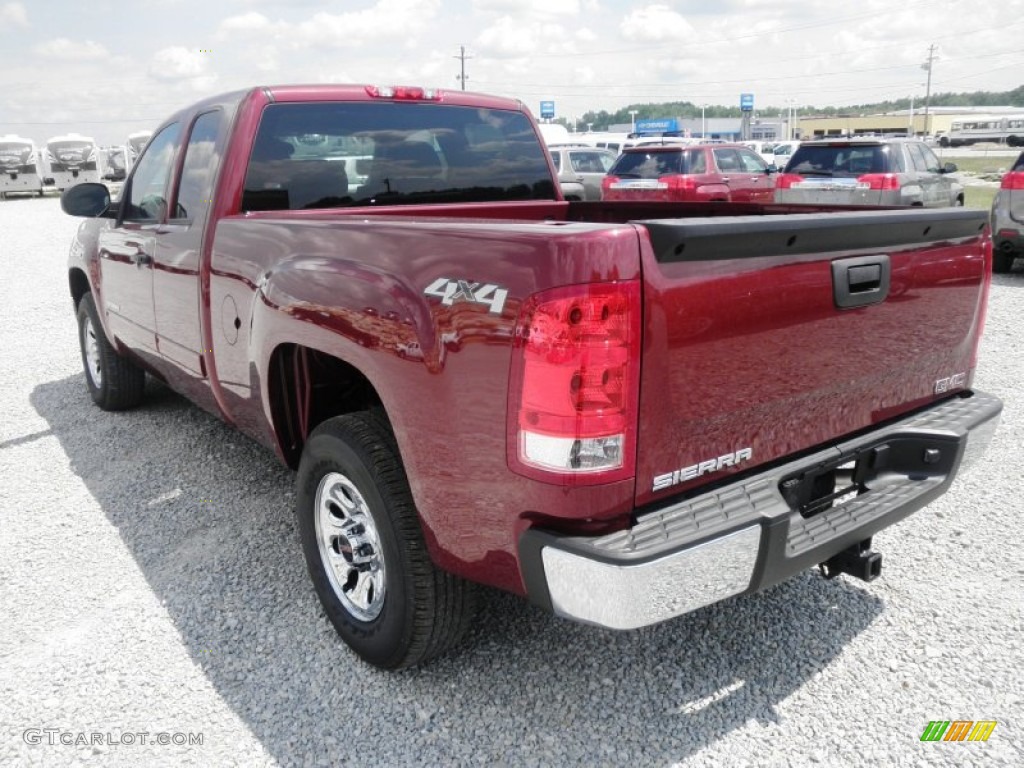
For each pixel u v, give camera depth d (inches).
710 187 572.7
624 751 96.3
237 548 144.6
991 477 168.2
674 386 82.7
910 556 137.9
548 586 83.4
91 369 221.9
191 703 105.6
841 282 95.3
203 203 141.2
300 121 141.3
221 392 143.7
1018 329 291.7
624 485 81.7
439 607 100.3
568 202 175.2
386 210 147.7
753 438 92.0
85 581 135.0
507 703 104.5
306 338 108.3
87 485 173.0
